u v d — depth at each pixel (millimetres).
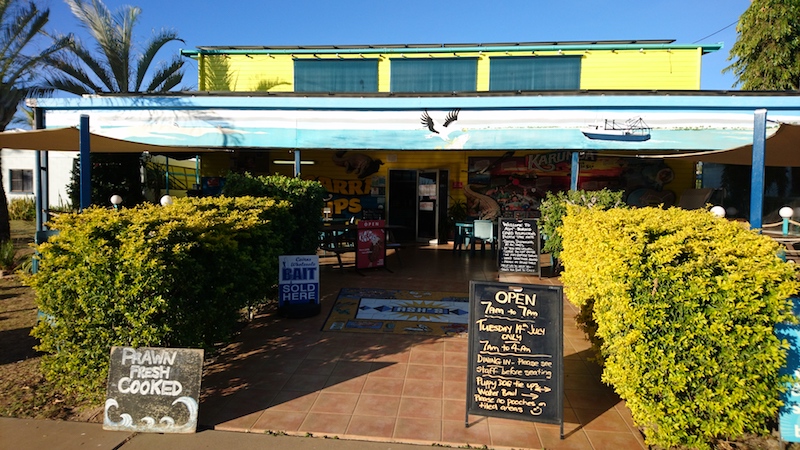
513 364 3617
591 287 3922
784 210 8914
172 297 3791
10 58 12203
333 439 3486
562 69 13422
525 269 8984
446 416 3814
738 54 16250
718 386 3174
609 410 3971
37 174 9680
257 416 3797
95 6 15367
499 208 13172
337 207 13586
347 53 13945
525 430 3633
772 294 3084
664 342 3213
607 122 8953
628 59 13250
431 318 6277
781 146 6812
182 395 3598
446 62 13805
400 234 13562
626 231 3463
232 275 4594
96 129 9656
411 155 13438
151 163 14000
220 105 9469
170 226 3781
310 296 6469
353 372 4621
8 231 11148
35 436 3494
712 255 3203
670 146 8891
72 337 3768
